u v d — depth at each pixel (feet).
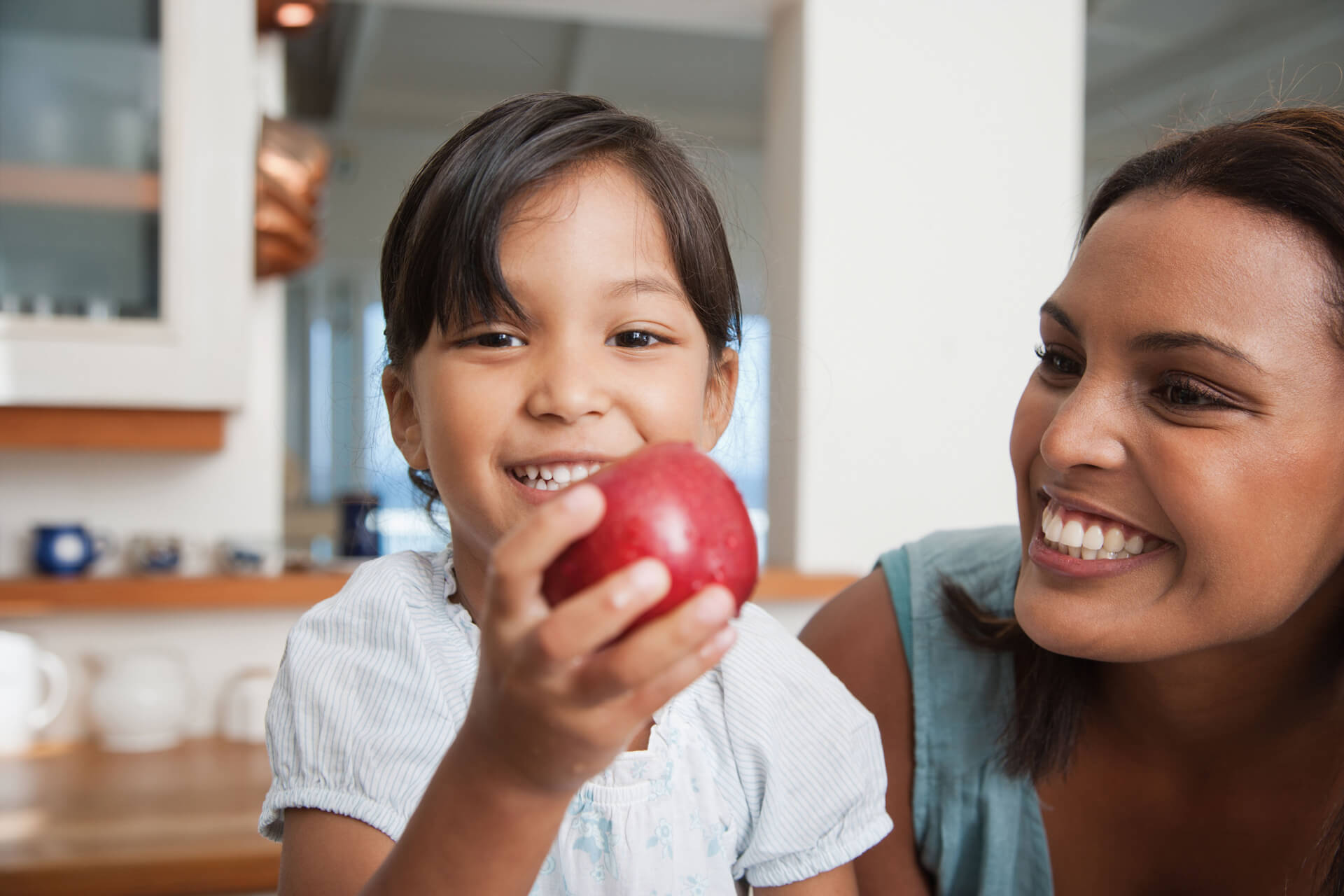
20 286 5.62
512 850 1.49
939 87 7.25
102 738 5.82
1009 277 7.40
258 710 5.89
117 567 6.42
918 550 3.06
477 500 2.11
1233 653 2.26
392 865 1.55
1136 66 15.66
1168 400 2.02
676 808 2.33
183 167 5.75
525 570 1.37
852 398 7.10
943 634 2.84
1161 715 2.45
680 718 2.42
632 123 2.43
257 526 6.63
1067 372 2.32
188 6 5.73
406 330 2.28
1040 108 7.43
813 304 7.04
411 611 2.27
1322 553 2.00
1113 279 2.05
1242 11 13.97
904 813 2.82
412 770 2.05
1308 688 2.35
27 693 5.74
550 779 1.44
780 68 7.43
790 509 7.14
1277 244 1.91
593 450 2.07
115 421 5.90
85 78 5.71
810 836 2.42
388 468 2.95
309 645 2.23
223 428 6.12
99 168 5.74
